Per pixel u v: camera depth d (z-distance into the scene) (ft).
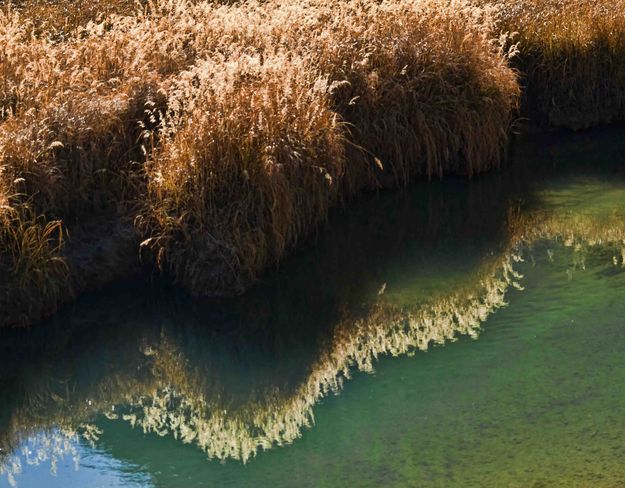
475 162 35.35
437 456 18.43
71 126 28.07
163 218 26.61
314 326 24.94
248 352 23.93
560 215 31.40
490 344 22.97
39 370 23.57
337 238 30.22
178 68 33.78
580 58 39.34
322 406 20.85
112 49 34.42
